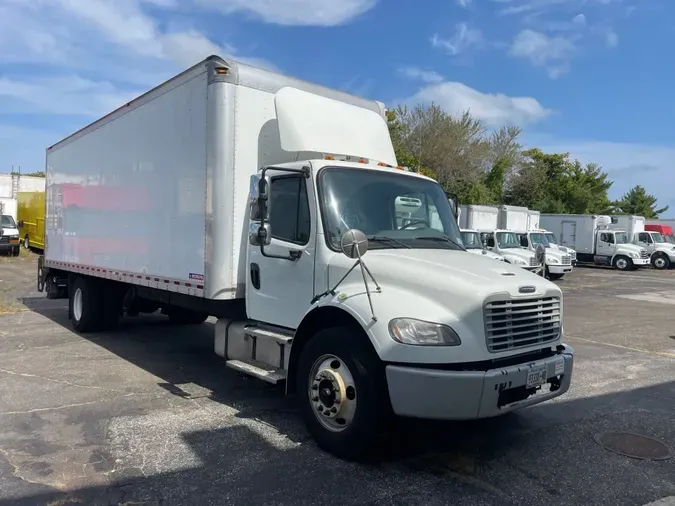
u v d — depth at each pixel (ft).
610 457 15.33
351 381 14.37
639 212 231.71
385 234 16.88
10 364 24.34
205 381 22.18
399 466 14.40
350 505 12.33
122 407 18.76
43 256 37.35
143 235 23.57
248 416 18.01
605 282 79.05
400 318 13.46
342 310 14.80
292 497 12.64
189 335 31.86
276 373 17.02
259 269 18.28
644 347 31.53
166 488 12.97
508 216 90.22
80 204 30.58
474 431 17.08
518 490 13.26
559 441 16.42
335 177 16.84
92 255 28.99
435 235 18.10
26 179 114.11
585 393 21.52
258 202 16.67
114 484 13.14
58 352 26.86
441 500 12.67
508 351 14.06
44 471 13.78
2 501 12.23
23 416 17.70
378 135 20.45
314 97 19.12
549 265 78.43
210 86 18.75
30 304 43.83
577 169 179.22
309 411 15.52
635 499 12.96
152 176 22.79
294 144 17.70
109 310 31.50
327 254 15.90
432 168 129.59
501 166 148.05
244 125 18.97
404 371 13.17
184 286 20.54
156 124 22.40
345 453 14.58
